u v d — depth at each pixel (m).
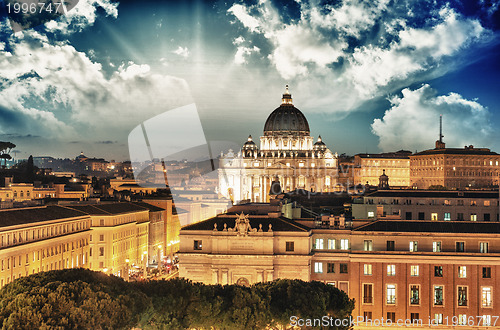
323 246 149.88
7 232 159.62
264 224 147.00
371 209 194.00
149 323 101.00
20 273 164.38
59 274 103.25
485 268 145.00
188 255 145.62
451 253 145.38
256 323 111.44
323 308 119.06
